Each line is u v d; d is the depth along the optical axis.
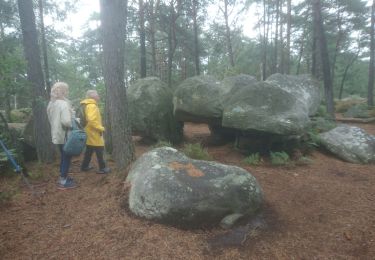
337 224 4.60
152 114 9.24
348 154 7.93
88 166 6.84
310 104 10.50
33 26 7.61
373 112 17.02
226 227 4.34
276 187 5.79
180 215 4.28
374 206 5.13
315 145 8.45
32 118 8.52
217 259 3.81
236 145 8.29
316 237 4.30
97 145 6.40
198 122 9.01
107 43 6.14
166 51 27.81
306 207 5.09
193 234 4.20
